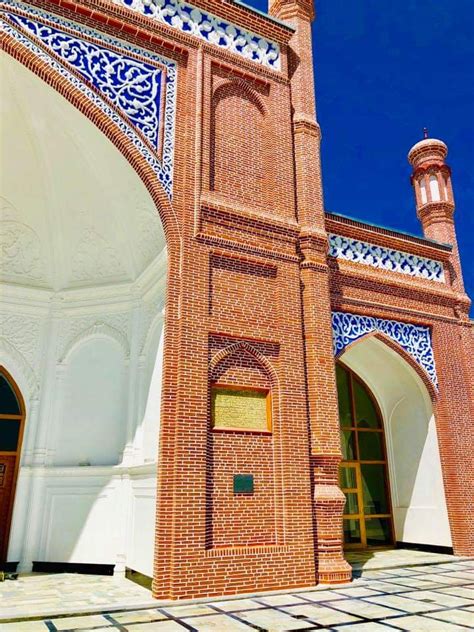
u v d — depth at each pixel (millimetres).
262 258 8930
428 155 15180
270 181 9664
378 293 11906
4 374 10594
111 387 10750
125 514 9453
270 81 10320
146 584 7992
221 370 8062
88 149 9781
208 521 7258
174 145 8844
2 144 10148
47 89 8875
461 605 6684
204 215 8602
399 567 9891
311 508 8117
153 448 9008
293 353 8758
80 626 5672
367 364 13172
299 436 8367
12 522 9664
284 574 7531
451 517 11375
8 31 7906
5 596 7227
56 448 10336
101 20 8734
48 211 11078
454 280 13555
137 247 10664
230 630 5492
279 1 11945
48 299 11219
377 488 13141
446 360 12516
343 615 6137
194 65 9438
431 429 12211
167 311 7895
